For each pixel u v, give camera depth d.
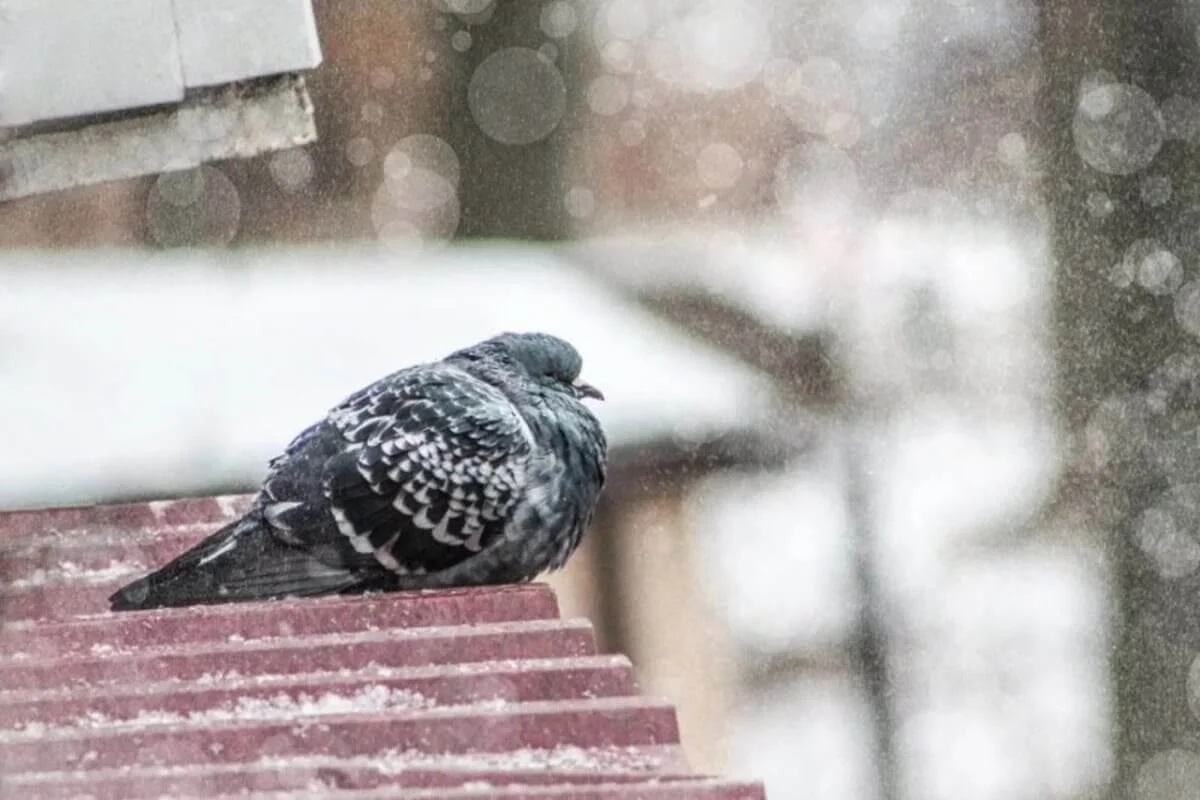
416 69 19.20
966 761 16.28
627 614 16.17
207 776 5.07
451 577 7.25
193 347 16.08
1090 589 16.23
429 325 17.17
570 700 5.46
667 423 16.58
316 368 16.08
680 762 5.17
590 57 20.03
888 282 18.38
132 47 8.23
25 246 17.36
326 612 6.19
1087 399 15.85
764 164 20.16
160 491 14.38
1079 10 15.88
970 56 19.25
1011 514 16.67
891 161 19.53
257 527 6.94
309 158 18.67
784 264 19.11
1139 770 15.80
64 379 15.30
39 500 14.12
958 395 17.58
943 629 16.62
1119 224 15.67
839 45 19.91
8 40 8.21
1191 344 15.61
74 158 8.34
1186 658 15.73
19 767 5.25
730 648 16.53
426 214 19.20
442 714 5.33
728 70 20.19
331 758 5.22
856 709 16.56
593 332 17.62
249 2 8.25
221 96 8.34
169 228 17.75
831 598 16.75
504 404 7.35
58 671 5.82
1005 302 17.80
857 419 17.66
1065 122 15.82
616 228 19.98
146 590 6.55
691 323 18.44
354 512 7.02
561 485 7.36
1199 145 15.52
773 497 17.05
